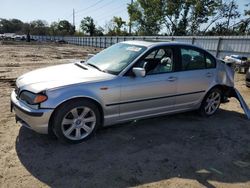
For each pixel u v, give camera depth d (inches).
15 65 534.6
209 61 217.9
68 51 1182.3
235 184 130.3
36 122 146.4
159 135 182.2
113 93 164.2
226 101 240.8
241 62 523.2
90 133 165.5
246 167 147.5
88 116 163.5
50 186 119.5
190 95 205.2
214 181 131.6
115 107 168.2
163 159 149.3
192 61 205.9
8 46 1507.1
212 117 228.1
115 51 197.9
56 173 129.4
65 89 149.5
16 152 146.9
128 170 135.9
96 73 169.3
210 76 214.8
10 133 170.6
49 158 142.6
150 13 1900.8
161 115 196.4
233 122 218.4
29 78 164.2
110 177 128.8
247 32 1576.0
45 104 145.3
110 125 174.1
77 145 159.2
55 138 165.6
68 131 156.3
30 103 147.8
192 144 171.5
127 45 199.3
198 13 1764.3
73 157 145.1
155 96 183.6
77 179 125.6
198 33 1818.4
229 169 143.9
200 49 212.5
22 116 152.5
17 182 120.8
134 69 165.6
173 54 194.1
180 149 163.2
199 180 131.6
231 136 188.7
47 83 152.1
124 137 174.9
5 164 134.5
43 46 1715.1
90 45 1941.4
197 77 205.2
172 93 192.7
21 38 2810.0
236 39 645.9
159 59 186.2
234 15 1717.5
